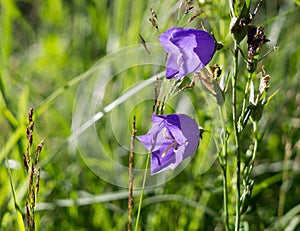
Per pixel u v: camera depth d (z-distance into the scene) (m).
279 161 0.93
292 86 0.96
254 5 1.03
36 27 1.32
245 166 0.68
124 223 0.84
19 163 0.81
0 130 0.96
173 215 0.85
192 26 0.87
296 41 0.99
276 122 0.94
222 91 0.65
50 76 1.10
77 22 1.10
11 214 0.78
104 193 0.88
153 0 0.97
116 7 1.02
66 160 0.92
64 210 0.85
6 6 0.99
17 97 0.93
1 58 0.97
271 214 0.89
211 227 0.86
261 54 0.96
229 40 0.71
